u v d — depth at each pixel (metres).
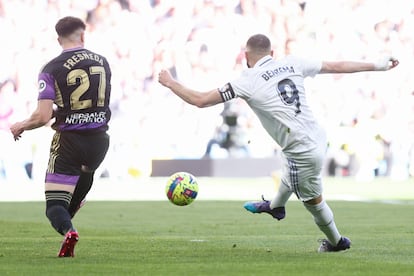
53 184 18.84
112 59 83.19
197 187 22.25
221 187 65.25
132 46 83.69
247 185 68.56
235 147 85.44
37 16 81.44
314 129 19.59
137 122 82.75
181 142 83.56
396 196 52.59
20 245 22.70
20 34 80.88
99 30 83.38
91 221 33.75
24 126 18.59
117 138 81.94
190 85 84.88
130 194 56.31
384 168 87.06
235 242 23.95
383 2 89.31
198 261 18.52
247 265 17.56
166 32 84.75
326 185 68.75
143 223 32.62
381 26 89.38
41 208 41.78
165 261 18.50
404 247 22.44
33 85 80.00
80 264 17.62
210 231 28.62
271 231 28.48
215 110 84.31
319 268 16.98
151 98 83.38
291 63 19.77
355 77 87.44
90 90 18.91
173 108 83.44
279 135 19.69
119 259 18.86
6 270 16.52
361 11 89.25
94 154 19.11
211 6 86.12
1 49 80.12
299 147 19.45
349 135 86.25
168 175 82.94
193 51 85.19
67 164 18.86
